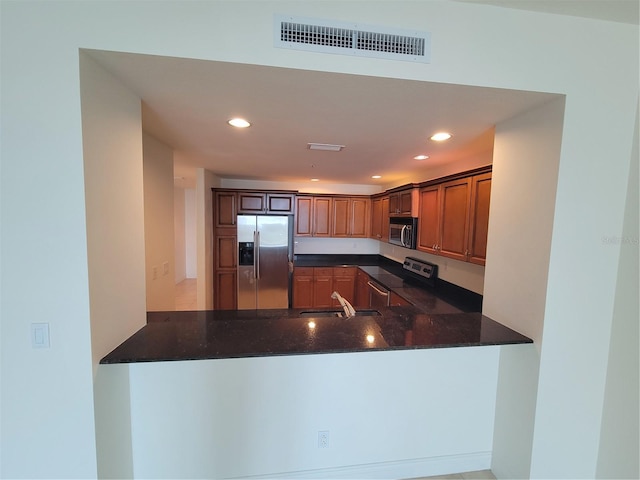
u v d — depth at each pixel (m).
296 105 1.44
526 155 1.49
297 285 4.61
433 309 2.38
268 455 1.55
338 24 1.12
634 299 1.36
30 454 1.09
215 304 4.09
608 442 1.47
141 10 1.02
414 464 1.69
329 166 3.10
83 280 1.06
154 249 2.22
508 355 1.64
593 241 1.39
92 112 1.07
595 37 1.29
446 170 2.94
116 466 1.29
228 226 4.05
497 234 1.70
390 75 1.16
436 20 1.17
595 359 1.46
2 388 1.06
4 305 1.04
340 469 1.62
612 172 1.37
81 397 1.09
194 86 1.25
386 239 4.08
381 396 1.62
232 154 2.57
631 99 1.35
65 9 0.99
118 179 1.24
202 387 1.47
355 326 1.69
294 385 1.54
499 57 1.22
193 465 1.50
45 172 1.01
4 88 0.98
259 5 1.07
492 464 1.76
